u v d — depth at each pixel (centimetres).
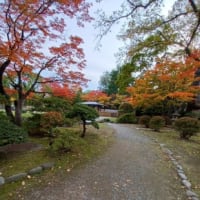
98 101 2895
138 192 399
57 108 905
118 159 605
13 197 362
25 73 809
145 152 705
